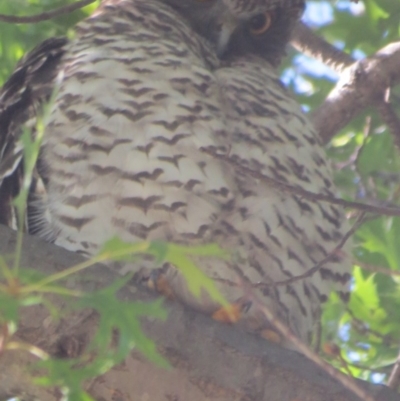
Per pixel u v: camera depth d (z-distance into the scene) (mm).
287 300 9422
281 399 6941
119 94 9242
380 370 10938
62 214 8977
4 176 9648
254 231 9164
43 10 12016
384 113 11836
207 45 11195
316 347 9797
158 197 8875
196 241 8914
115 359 5363
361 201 11969
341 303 11148
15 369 6770
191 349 7000
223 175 9109
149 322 7023
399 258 12633
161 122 9117
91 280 7070
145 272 8758
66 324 6715
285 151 9703
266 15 11727
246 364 7012
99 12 10680
